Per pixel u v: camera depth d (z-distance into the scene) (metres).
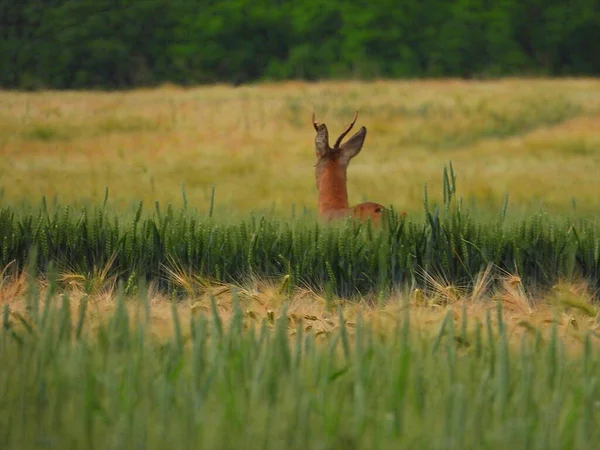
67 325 14.04
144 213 29.95
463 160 64.56
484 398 12.11
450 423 11.18
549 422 11.33
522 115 90.50
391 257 24.45
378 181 52.47
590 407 11.69
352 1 173.50
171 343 13.77
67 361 13.19
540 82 125.19
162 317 18.06
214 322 13.83
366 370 12.38
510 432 11.14
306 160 64.38
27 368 12.92
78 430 11.69
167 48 174.25
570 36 176.12
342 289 24.81
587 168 57.28
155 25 175.38
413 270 24.38
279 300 20.28
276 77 168.25
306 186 50.59
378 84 122.19
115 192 45.62
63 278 22.52
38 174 54.53
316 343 16.14
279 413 11.92
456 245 25.25
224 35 174.25
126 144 73.44
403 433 11.54
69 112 92.75
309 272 25.27
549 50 176.50
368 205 29.06
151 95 113.44
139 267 25.91
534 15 178.00
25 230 26.78
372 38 169.75
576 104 95.94
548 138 73.12
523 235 25.95
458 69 170.62
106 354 13.79
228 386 12.25
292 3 176.25
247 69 173.75
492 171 56.34
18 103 101.25
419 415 11.93
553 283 24.66
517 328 17.11
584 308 17.44
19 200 39.94
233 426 11.59
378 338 14.64
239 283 25.22
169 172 56.47
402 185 50.22
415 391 12.19
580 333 16.08
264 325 13.84
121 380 12.64
